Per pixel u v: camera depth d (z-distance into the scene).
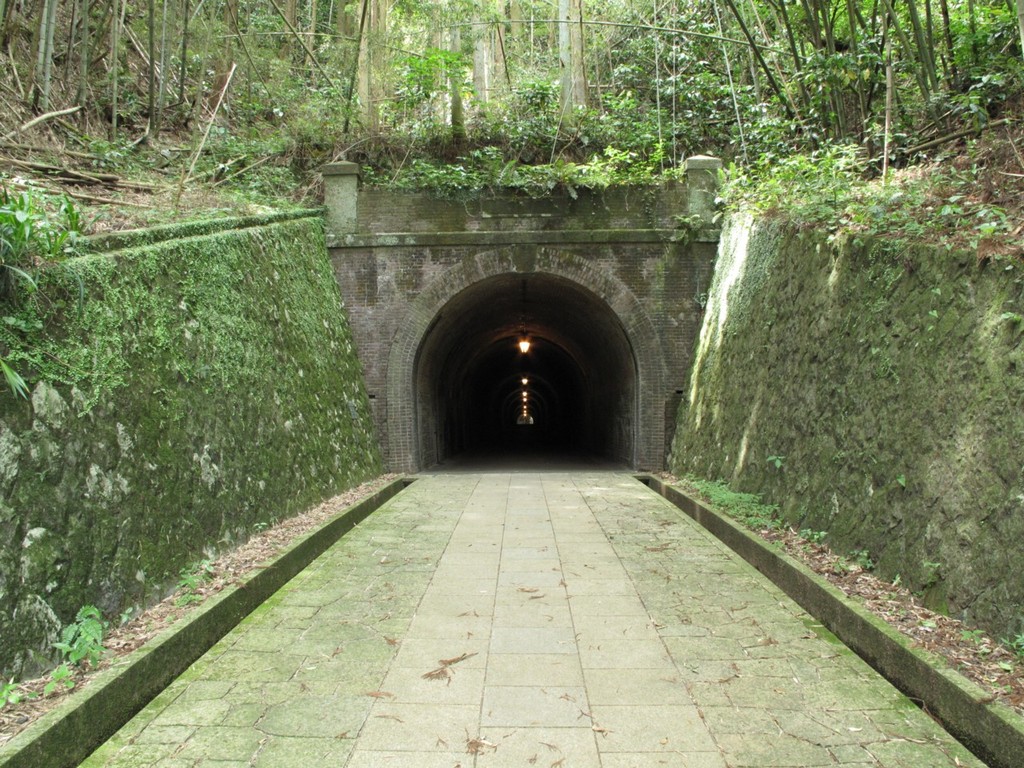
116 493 4.27
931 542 4.13
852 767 2.80
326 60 16.47
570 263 11.48
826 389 5.97
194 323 5.85
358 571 5.62
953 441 4.14
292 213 9.85
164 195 8.40
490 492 9.59
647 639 4.14
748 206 9.68
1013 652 3.31
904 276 5.15
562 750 2.94
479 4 15.27
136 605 4.16
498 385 28.20
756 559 5.74
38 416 3.76
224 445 5.91
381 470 11.27
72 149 9.21
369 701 3.39
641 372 11.55
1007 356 3.85
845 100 9.73
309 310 9.33
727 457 8.30
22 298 3.89
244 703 3.38
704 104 13.66
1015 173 5.49
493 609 4.70
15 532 3.42
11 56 9.18
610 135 12.94
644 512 8.00
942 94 7.89
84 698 3.02
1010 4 7.64
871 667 3.78
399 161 12.37
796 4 10.62
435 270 11.49
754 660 3.83
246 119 13.47
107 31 11.80
